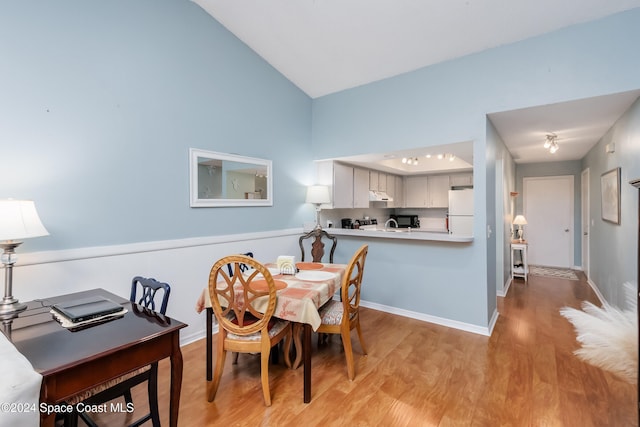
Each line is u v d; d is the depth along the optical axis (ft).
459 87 10.33
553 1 7.81
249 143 11.38
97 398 4.67
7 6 6.34
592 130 12.12
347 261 13.35
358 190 16.24
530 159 19.79
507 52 9.46
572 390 6.84
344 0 8.62
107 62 7.76
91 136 7.51
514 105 9.36
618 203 10.50
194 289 9.64
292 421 5.98
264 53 11.62
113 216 7.90
